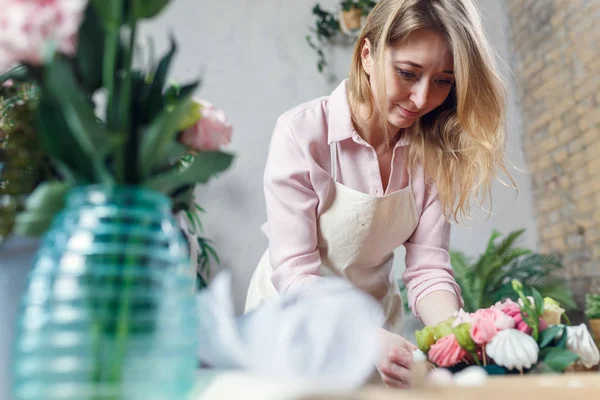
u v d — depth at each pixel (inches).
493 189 190.4
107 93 20.8
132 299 18.3
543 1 185.5
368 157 62.2
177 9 181.3
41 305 18.2
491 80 57.2
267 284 67.9
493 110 58.4
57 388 17.5
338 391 16.0
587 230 167.9
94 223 19.0
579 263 171.5
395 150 62.9
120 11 20.1
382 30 56.2
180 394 19.2
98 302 18.0
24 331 18.3
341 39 186.9
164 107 22.2
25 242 23.2
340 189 60.9
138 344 18.0
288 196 58.7
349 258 63.1
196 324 20.3
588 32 166.7
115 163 20.2
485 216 186.5
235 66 181.8
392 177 62.9
